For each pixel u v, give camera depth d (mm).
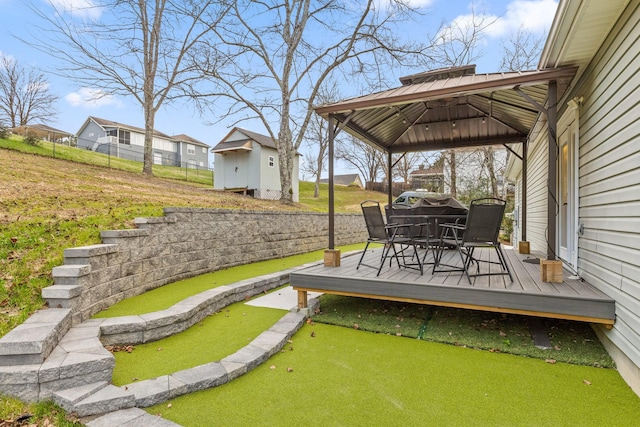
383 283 3809
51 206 4977
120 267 4188
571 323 3717
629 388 2498
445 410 2246
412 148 7762
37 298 3082
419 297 3627
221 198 9789
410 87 4676
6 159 8164
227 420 2129
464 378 2670
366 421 2131
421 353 3137
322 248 10547
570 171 4410
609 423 2096
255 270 6441
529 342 3299
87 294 3473
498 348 3188
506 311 3256
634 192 2498
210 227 6211
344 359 3012
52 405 2150
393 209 6594
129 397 2182
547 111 3531
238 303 4684
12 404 2121
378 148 7359
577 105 3910
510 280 3727
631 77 2578
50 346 2451
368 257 6027
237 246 6934
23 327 2566
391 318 4059
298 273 4250
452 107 5980
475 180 19594
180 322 3518
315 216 10180
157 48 12344
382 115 5746
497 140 7176
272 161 19797
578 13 2766
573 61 3521
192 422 2104
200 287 4977
